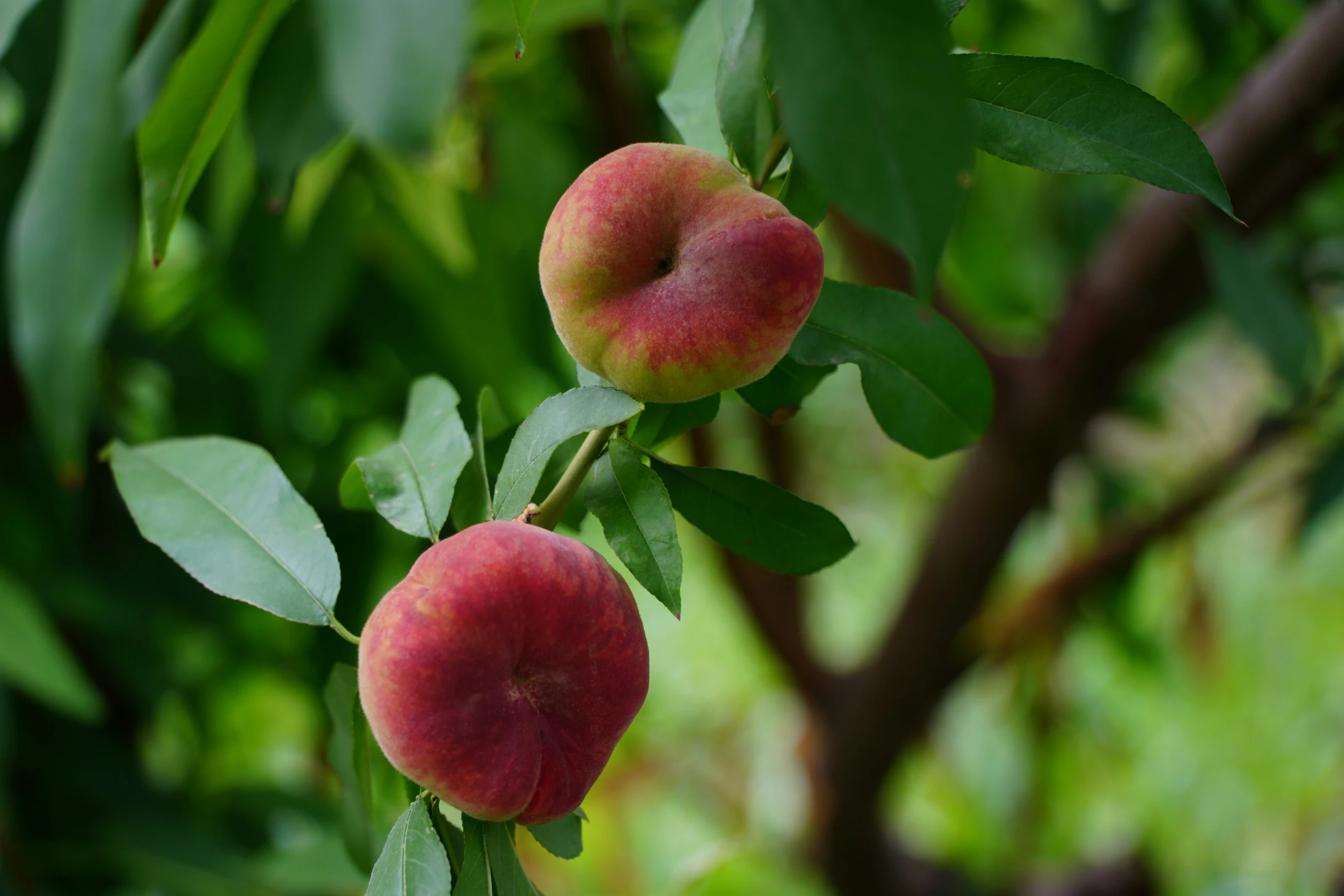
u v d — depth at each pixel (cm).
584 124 181
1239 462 205
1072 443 173
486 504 93
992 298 208
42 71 135
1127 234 160
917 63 79
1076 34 191
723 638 368
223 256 162
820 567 93
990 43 166
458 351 181
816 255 85
